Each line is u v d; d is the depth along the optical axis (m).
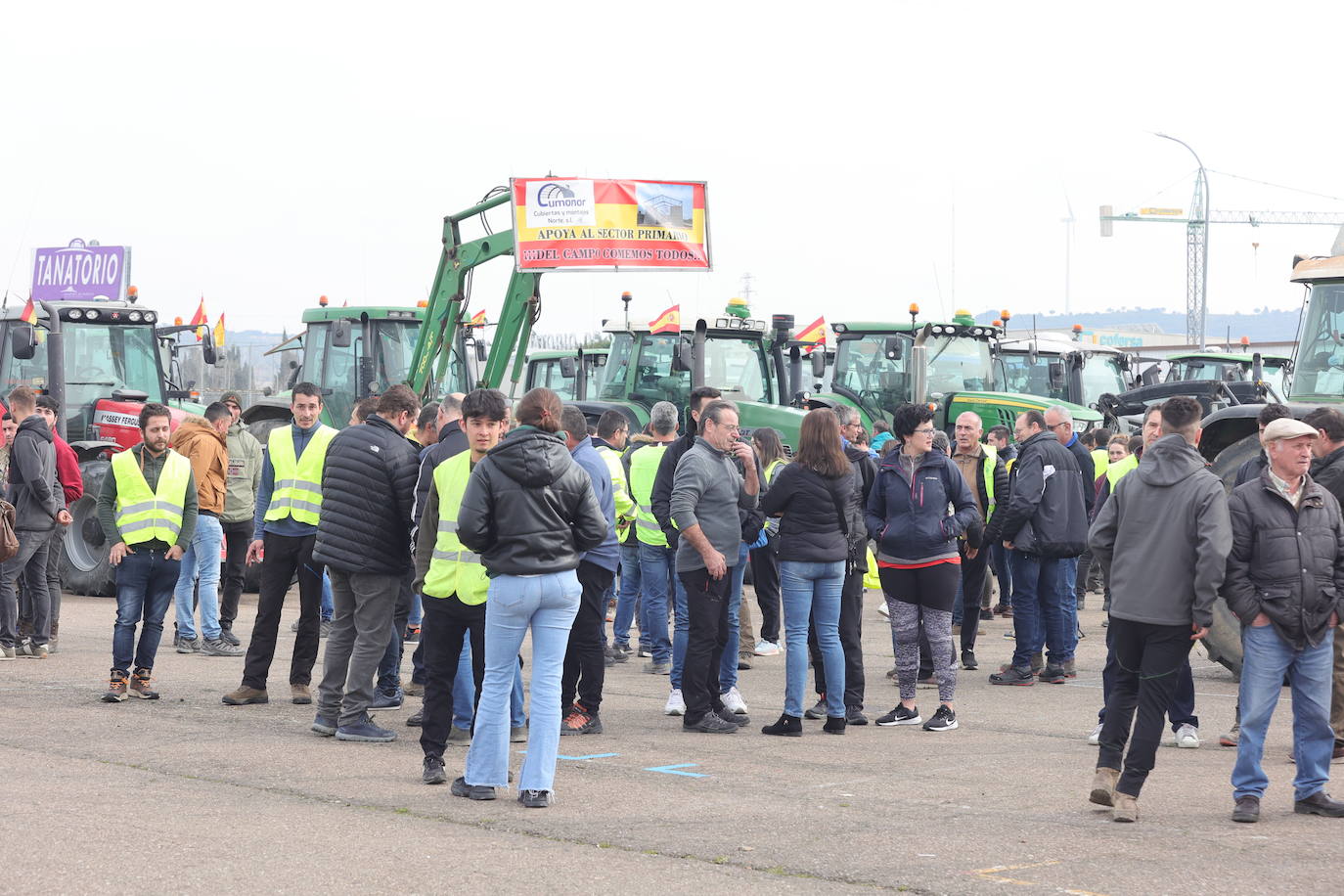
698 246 17.09
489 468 6.29
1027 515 10.24
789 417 18.55
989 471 11.04
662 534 10.90
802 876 5.20
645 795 6.60
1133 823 6.11
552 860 5.39
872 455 10.47
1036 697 9.94
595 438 14.66
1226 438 10.52
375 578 7.93
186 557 11.59
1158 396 20.34
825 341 23.78
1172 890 5.04
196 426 11.46
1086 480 11.34
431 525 7.07
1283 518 6.30
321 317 19.00
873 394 20.72
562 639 6.41
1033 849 5.61
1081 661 11.88
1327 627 6.27
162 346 18.80
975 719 9.02
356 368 18.75
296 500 9.05
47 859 5.28
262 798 6.45
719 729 8.43
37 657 11.17
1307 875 5.25
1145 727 6.18
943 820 6.12
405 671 10.79
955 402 20.03
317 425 9.22
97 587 16.14
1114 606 6.37
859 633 8.87
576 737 8.23
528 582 6.29
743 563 8.88
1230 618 9.83
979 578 11.29
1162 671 6.21
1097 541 6.54
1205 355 24.80
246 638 12.63
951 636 8.69
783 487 8.36
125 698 9.17
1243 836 5.88
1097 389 24.45
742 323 19.78
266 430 18.23
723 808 6.33
